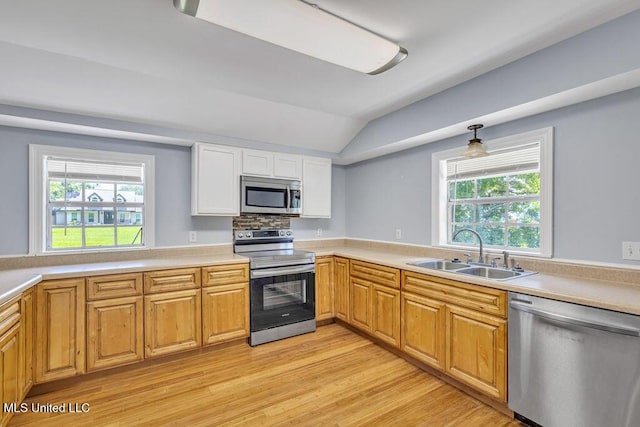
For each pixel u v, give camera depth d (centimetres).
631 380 148
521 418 194
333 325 366
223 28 182
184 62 223
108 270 244
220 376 247
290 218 402
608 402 154
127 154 304
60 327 226
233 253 354
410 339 264
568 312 167
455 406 210
